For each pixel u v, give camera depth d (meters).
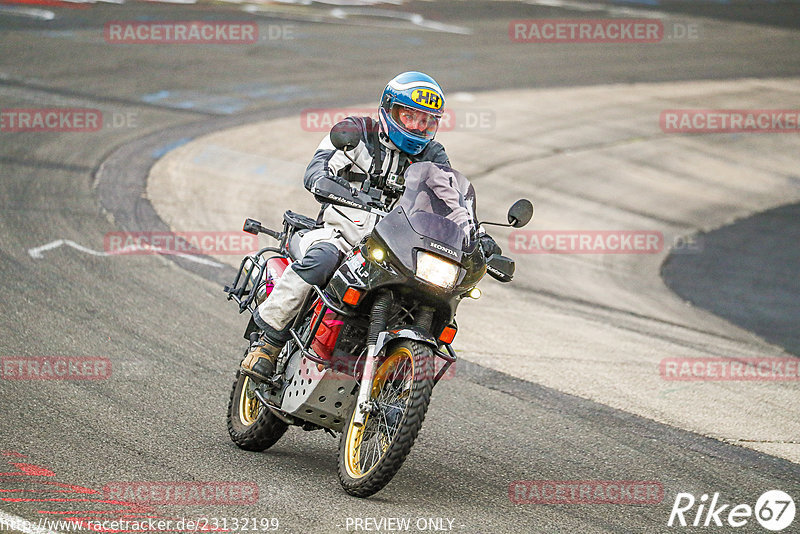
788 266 55.12
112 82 67.25
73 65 70.06
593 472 21.17
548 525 17.73
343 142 17.72
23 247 35.00
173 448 20.06
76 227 38.69
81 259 34.62
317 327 18.41
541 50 104.25
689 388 29.08
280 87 73.12
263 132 61.12
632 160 73.56
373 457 18.86
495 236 52.88
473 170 64.62
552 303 40.56
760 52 116.62
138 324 28.64
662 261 54.06
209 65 76.62
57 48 74.31
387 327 18.12
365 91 75.12
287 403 19.22
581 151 73.00
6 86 62.19
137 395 23.06
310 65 81.62
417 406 17.12
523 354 30.94
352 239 19.09
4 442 19.23
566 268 49.19
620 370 30.36
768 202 69.69
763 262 55.62
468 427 23.47
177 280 33.75
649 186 68.69
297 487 18.48
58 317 28.38
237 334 29.06
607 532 17.70
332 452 21.53
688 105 90.44
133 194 45.31
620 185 67.69
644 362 31.86
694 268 53.22
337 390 18.77
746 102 93.94
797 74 107.38
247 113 64.94
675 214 63.78
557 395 26.84
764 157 79.88
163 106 63.50
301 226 20.92
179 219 42.59
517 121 77.19
